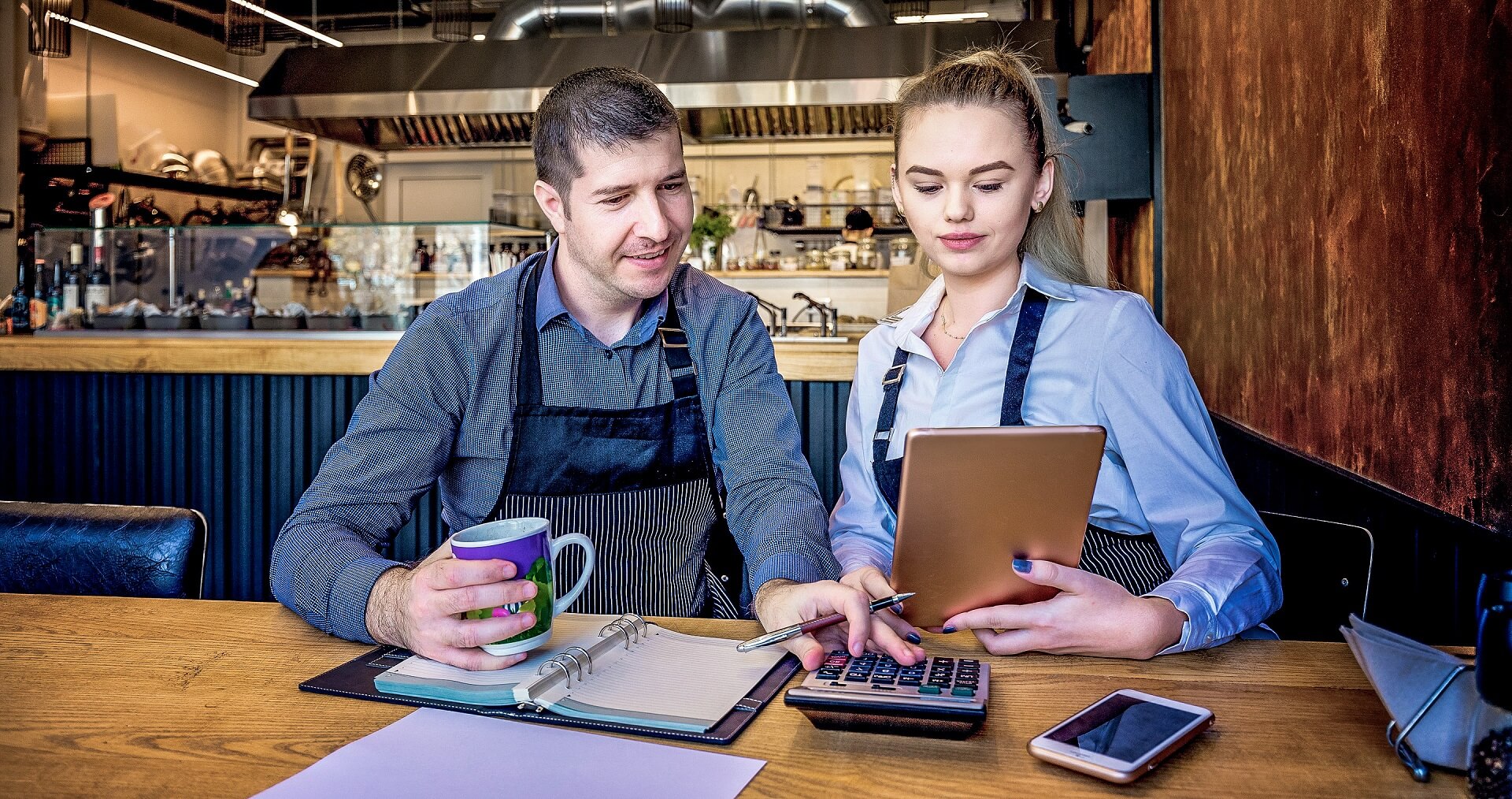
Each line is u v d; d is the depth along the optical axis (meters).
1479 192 1.18
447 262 3.99
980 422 1.36
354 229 4.02
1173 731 0.75
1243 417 2.34
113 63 7.18
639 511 1.40
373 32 7.90
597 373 1.40
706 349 1.43
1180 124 3.01
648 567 1.40
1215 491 1.26
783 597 1.03
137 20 7.40
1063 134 3.23
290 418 3.30
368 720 0.83
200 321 4.06
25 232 6.24
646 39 5.38
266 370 3.25
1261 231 2.18
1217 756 0.74
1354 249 1.62
